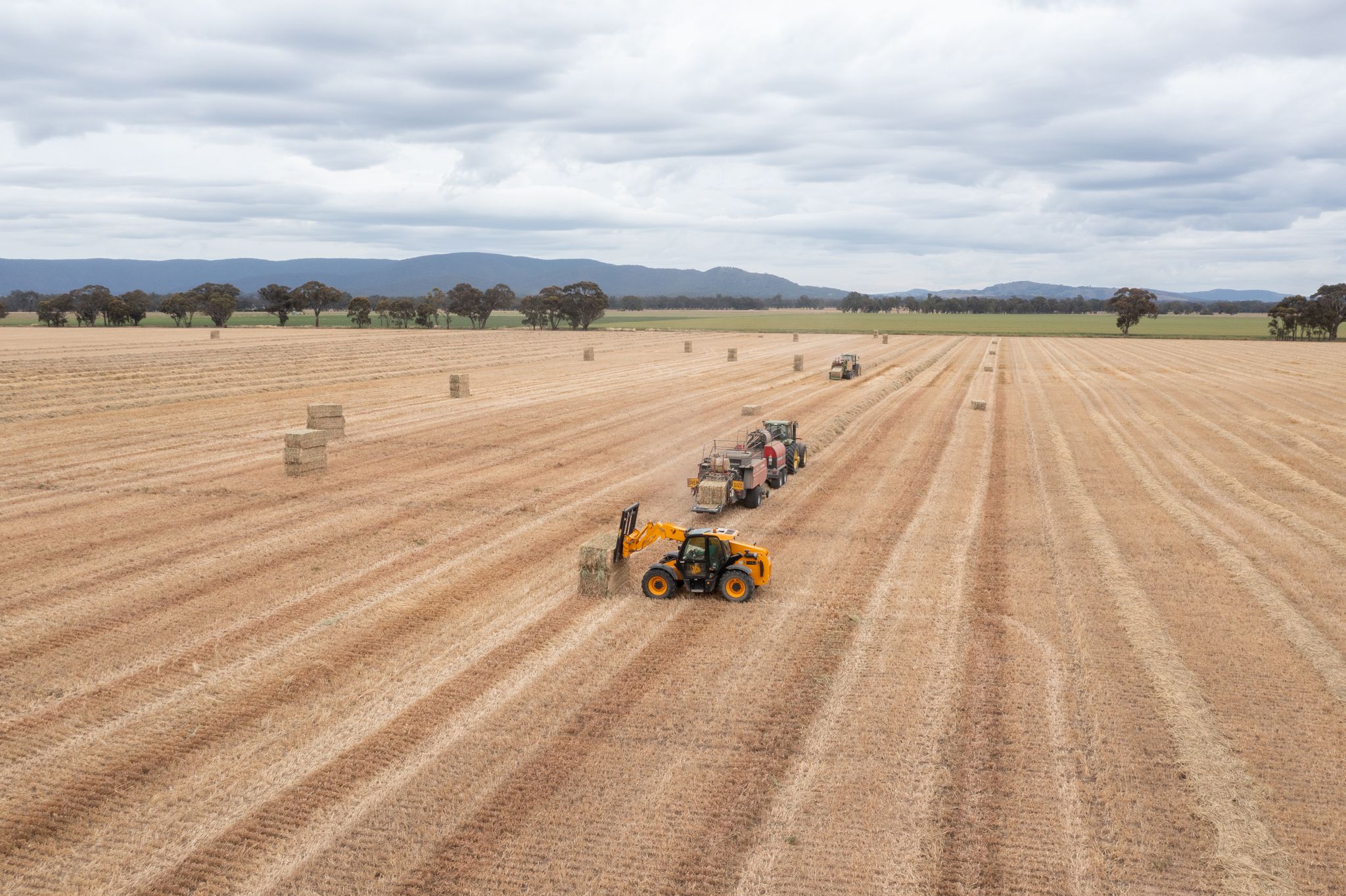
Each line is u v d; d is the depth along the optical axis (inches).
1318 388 2097.7
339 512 853.2
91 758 412.2
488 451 1172.5
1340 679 497.4
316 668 505.0
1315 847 352.2
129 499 894.4
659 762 410.6
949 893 326.0
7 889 326.6
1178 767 406.9
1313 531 808.3
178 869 338.6
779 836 357.4
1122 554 740.7
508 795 384.2
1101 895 325.4
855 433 1366.9
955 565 705.0
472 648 537.0
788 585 657.6
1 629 557.0
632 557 725.9
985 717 452.8
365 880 332.2
